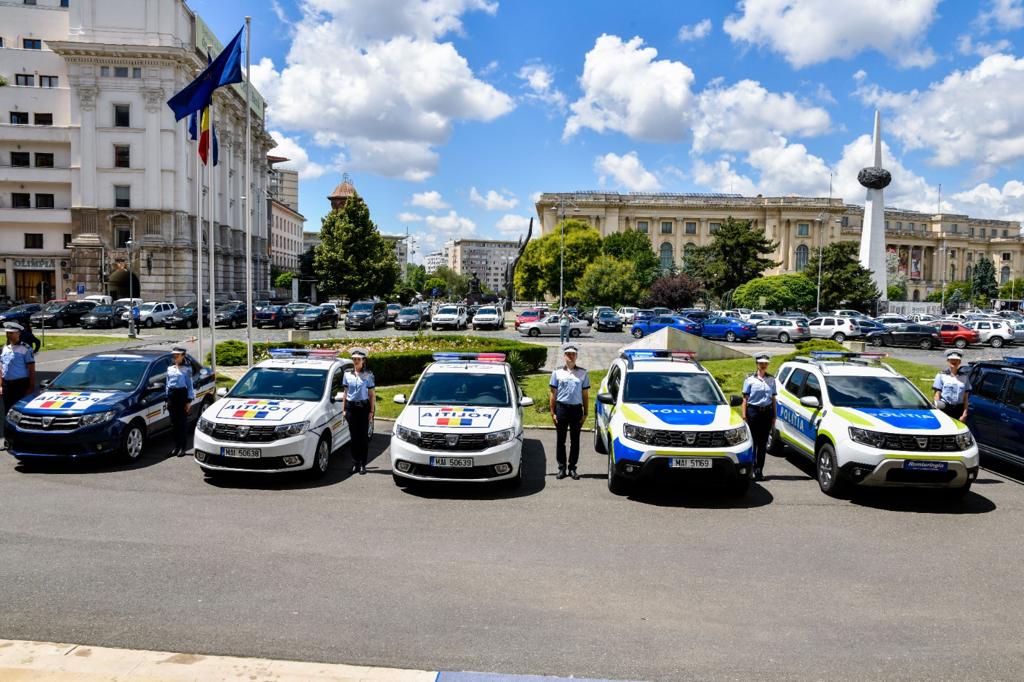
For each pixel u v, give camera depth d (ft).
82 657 14.62
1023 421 32.96
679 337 81.76
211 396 42.93
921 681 14.53
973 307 306.55
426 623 16.75
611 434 29.96
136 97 174.70
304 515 25.62
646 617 17.40
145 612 16.99
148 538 22.49
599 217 364.38
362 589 18.74
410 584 19.17
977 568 21.47
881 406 31.27
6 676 13.74
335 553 21.52
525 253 297.33
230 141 209.15
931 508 28.40
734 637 16.40
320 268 214.48
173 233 176.65
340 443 34.71
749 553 22.44
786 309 207.51
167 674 14.02
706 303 247.09
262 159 247.29
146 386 35.81
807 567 21.26
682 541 23.53
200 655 14.89
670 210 364.99
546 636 16.22
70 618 16.58
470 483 29.55
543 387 60.13
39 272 185.68
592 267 226.99
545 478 32.24
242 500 27.55
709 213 364.17
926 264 434.71
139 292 192.13
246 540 22.54
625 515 26.53
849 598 18.89
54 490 28.35
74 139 174.91
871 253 224.12
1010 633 16.89
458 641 15.85
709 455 27.71
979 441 36.19
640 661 15.12
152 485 29.58
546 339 127.75
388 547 22.25
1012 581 20.42
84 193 174.70
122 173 175.42
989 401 35.86
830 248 225.15
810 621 17.37
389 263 223.10
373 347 72.84
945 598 19.03
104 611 17.01
